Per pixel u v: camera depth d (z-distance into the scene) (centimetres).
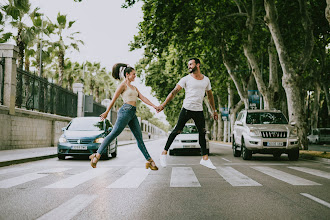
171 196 564
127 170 945
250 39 2239
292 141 1291
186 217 427
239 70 2739
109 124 1469
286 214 442
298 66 1917
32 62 3784
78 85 2734
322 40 2523
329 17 1338
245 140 1312
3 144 1648
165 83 3866
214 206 489
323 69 2973
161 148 2388
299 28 2317
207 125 5331
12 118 1728
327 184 691
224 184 692
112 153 1462
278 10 2266
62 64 3394
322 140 3684
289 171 923
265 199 539
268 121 1412
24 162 1178
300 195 572
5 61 1672
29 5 2669
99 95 5944
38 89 1972
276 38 1934
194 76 602
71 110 2561
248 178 780
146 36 2073
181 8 1950
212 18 2252
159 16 1948
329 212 453
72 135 1288
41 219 414
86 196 561
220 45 2464
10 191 605
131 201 523
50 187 648
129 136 5253
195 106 594
